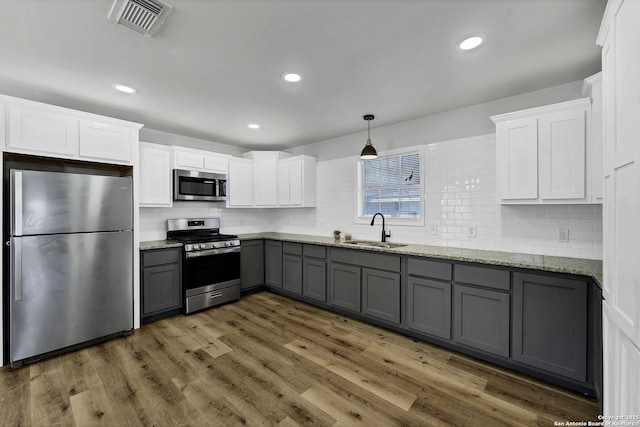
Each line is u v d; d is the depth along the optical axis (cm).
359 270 328
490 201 291
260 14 163
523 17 167
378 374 225
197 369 231
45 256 246
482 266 239
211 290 375
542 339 212
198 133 410
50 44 191
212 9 159
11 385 210
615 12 125
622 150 119
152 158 358
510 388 207
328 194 442
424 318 275
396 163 371
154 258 328
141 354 255
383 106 307
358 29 178
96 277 276
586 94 225
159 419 177
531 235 268
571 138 220
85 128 276
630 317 112
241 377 220
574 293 198
